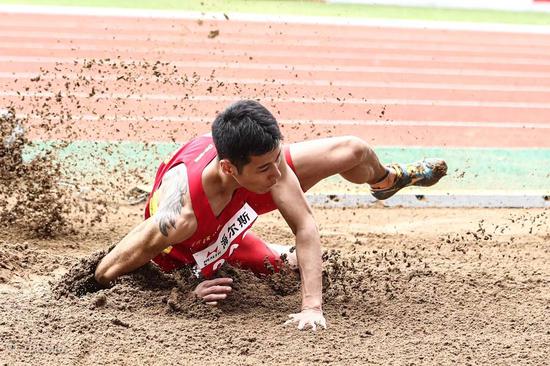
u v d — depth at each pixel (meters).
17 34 23.41
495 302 8.88
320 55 23.84
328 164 8.75
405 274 9.53
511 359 7.46
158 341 7.50
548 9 33.62
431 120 18.67
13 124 11.05
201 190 7.64
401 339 7.82
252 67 21.81
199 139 8.11
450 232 11.45
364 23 28.75
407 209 12.58
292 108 18.64
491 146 17.00
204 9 28.45
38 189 10.93
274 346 7.50
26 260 9.41
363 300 8.71
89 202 11.90
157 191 8.34
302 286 8.04
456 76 22.89
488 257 10.40
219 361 7.18
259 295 8.59
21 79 18.97
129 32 24.48
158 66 20.95
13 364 6.95
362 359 7.32
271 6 30.03
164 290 8.44
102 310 8.05
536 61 25.25
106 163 13.79
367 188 13.40
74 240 10.38
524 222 12.06
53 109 16.69
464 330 8.12
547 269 9.99
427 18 30.62
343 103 19.31
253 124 7.18
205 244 8.09
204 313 8.09
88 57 21.42
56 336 7.48
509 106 20.28
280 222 11.71
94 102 17.42
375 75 22.25
